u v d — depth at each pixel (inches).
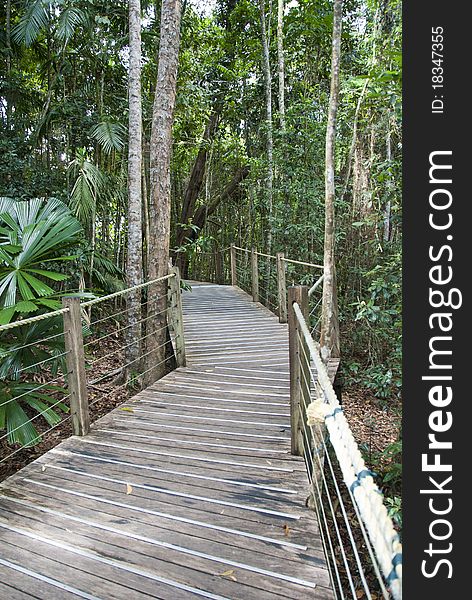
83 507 86.4
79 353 118.0
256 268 305.9
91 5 251.6
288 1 335.3
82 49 271.7
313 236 256.2
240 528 78.8
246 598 63.7
